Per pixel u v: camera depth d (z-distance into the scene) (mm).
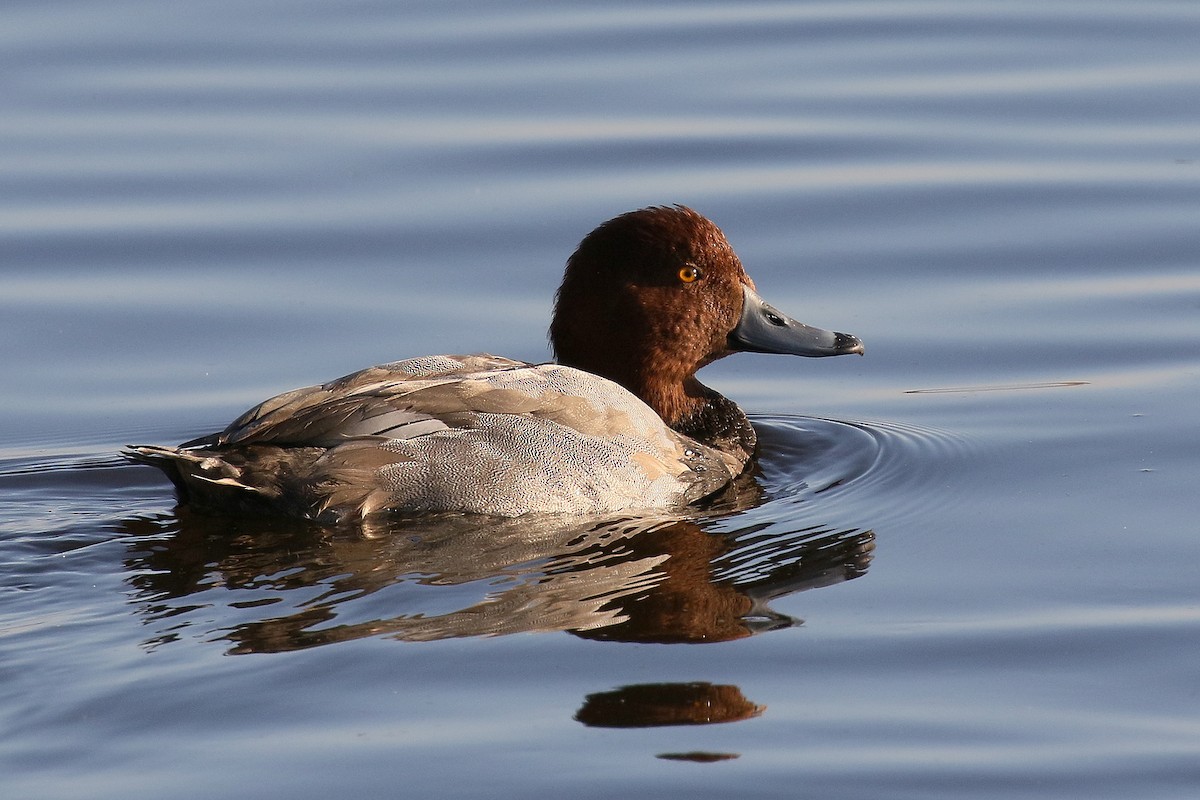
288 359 15195
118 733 8375
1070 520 11461
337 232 17281
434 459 11039
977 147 18734
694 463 12211
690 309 13062
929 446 13258
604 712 8562
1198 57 20578
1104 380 14500
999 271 16625
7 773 8016
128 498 12133
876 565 10688
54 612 9805
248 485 10766
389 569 10336
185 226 17375
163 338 15547
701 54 20859
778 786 7930
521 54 20828
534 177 18203
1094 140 18828
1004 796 7898
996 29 21469
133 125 19125
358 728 8406
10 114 19312
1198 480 12125
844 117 19359
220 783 7910
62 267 16688
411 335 15562
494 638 9367
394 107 19547
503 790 7875
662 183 18062
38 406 14383
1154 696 8875
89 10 21781
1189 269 16484
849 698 8812
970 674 9102
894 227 17359
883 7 22188
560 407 11523
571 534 11008
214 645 9289
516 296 16266
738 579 10375
